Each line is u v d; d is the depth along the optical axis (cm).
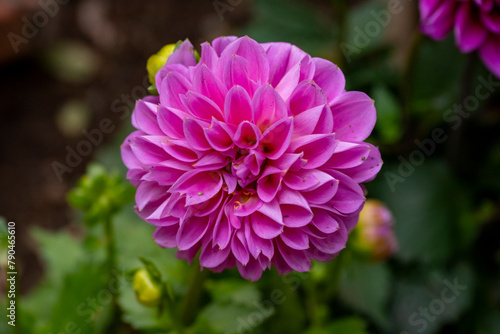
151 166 39
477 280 60
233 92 39
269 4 64
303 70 40
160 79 40
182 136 40
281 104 39
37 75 80
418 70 62
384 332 58
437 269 59
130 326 54
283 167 39
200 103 39
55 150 75
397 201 59
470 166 62
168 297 46
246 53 40
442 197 59
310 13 64
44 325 52
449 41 62
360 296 56
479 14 49
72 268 54
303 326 54
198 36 80
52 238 57
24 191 72
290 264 40
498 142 62
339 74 40
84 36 82
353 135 40
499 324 59
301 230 40
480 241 62
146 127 40
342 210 40
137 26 81
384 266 56
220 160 40
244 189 40
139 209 40
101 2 83
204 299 53
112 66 80
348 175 40
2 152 75
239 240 40
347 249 50
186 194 39
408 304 58
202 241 40
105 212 49
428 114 61
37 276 67
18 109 78
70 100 78
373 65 63
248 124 39
